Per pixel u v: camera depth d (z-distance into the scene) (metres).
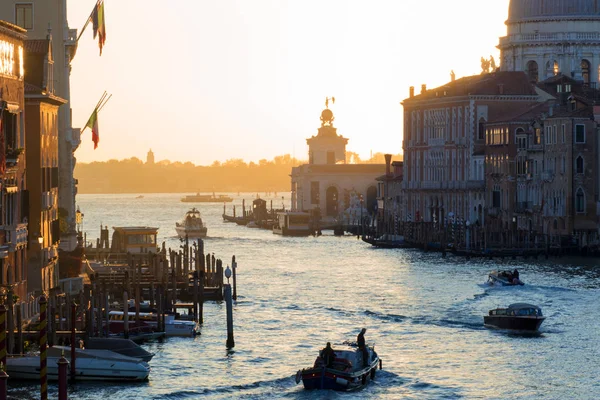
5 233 113.31
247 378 112.31
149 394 105.62
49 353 107.06
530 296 167.62
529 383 111.69
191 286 164.88
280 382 111.06
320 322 144.50
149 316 134.25
